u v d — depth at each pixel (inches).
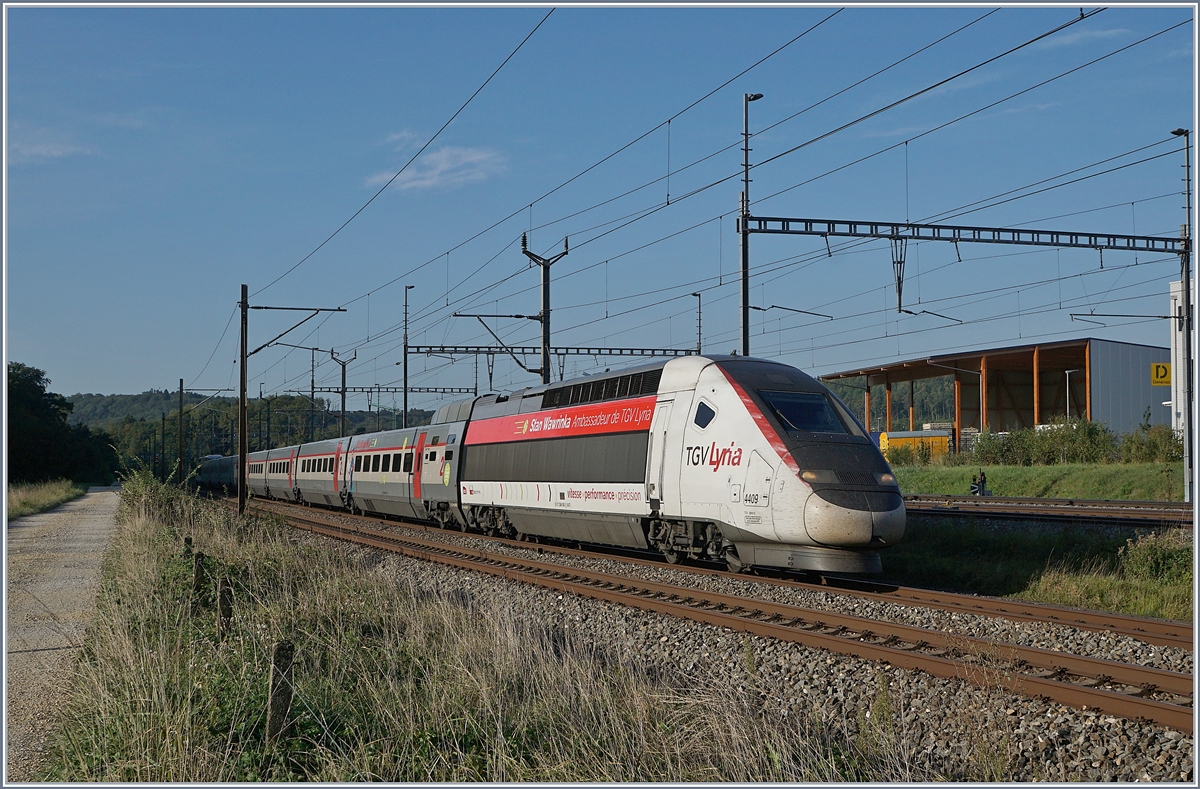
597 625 473.1
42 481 2851.9
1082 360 2085.4
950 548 749.9
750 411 599.2
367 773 255.0
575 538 804.6
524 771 256.2
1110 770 258.5
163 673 314.7
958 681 330.6
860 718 311.3
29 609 552.7
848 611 490.6
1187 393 1125.1
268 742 274.7
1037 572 609.6
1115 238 903.1
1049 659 346.3
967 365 2139.5
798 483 558.9
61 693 358.0
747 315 856.9
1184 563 555.5
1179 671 350.6
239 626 414.0
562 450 794.8
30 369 3708.2
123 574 597.3
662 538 689.0
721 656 399.9
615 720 285.9
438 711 298.4
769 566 585.0
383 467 1282.0
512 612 477.7
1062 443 1649.9
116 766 260.1
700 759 267.3
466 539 952.9
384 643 388.8
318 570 580.1
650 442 677.9
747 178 866.1
